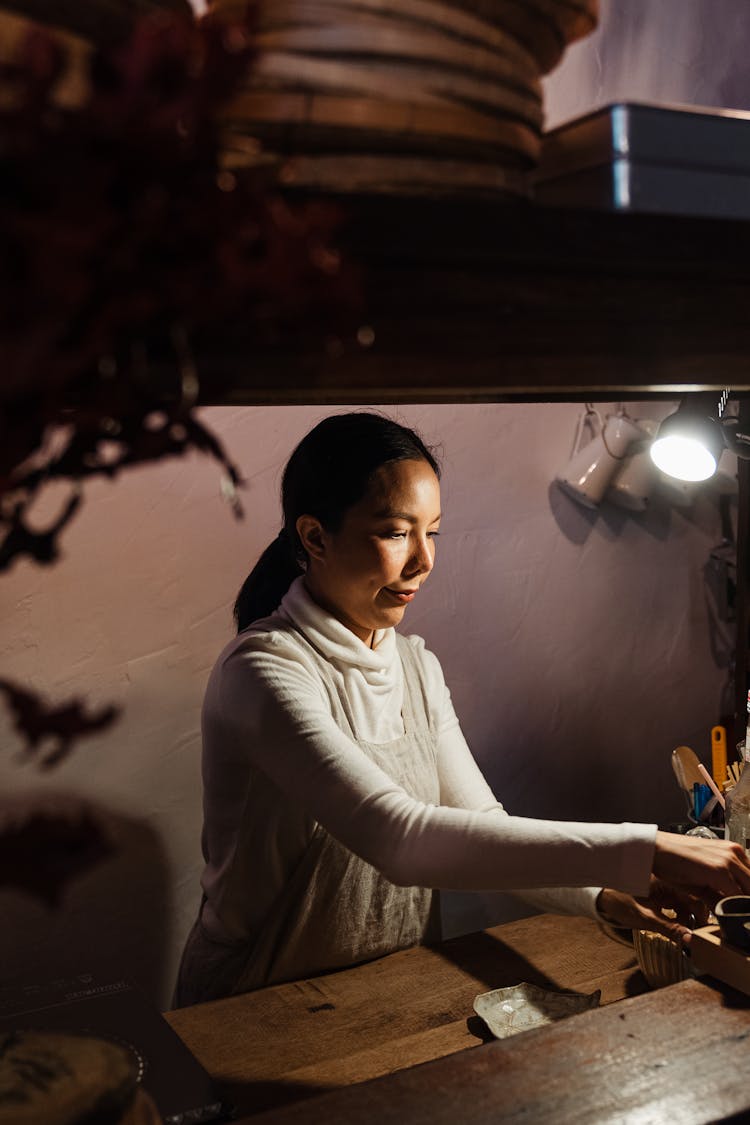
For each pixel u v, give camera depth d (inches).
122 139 21.5
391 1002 59.4
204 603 88.3
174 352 29.8
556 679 104.9
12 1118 29.9
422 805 56.6
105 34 27.7
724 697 115.6
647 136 38.0
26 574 81.4
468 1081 40.5
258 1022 57.1
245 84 30.5
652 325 37.8
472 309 34.5
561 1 33.7
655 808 112.7
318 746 60.2
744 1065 41.3
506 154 35.5
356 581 65.9
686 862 50.5
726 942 48.3
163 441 25.6
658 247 37.3
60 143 21.4
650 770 112.0
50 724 22.3
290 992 60.7
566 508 102.7
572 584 104.3
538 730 104.7
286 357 31.8
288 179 32.6
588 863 51.1
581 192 39.9
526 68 35.1
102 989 57.7
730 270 38.9
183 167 22.9
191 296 23.1
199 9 51.1
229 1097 49.2
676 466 70.4
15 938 84.4
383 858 55.6
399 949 70.8
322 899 67.4
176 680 88.0
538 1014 55.4
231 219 23.2
